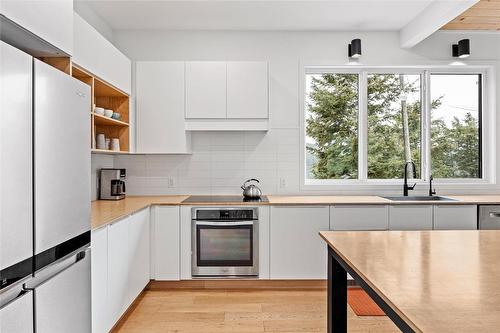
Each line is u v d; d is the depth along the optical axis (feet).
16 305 4.38
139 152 12.87
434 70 14.65
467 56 13.93
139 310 10.45
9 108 4.30
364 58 14.05
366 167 14.55
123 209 10.18
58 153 5.40
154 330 9.19
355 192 14.16
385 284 4.31
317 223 12.15
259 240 12.12
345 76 14.73
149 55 13.92
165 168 13.99
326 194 14.10
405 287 4.20
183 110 12.87
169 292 11.94
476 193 14.21
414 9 12.00
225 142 14.03
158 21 13.07
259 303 10.96
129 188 13.98
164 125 12.86
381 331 9.15
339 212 12.17
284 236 12.12
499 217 12.14
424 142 14.70
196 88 12.85
